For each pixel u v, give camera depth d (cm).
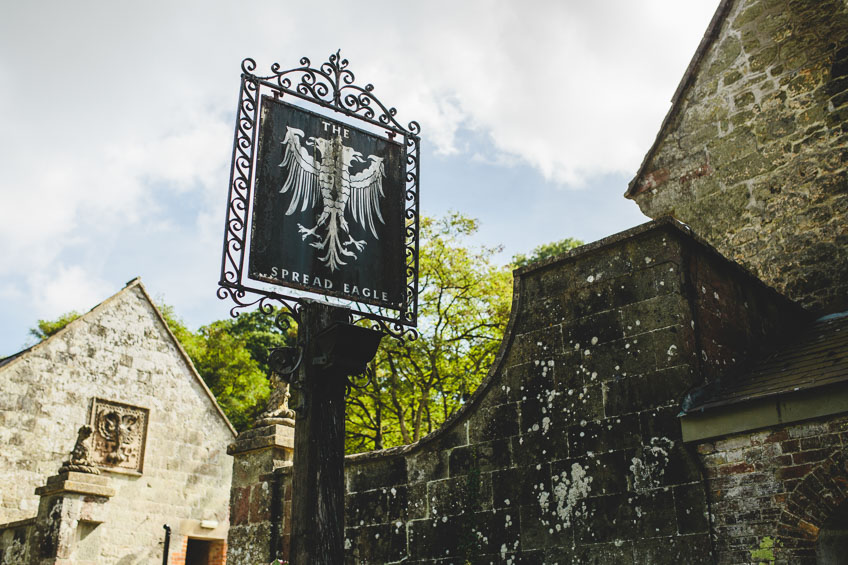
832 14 981
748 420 579
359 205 627
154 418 1820
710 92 1074
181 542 1756
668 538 595
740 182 1016
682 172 1080
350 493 829
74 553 1284
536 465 693
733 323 711
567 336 709
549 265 743
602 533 632
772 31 1030
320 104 632
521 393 725
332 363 557
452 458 757
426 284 2225
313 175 609
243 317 3447
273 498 907
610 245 700
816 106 969
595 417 666
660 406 629
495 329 2195
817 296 913
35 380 1669
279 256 574
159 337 1912
